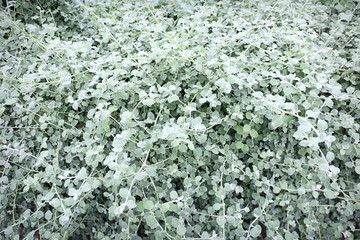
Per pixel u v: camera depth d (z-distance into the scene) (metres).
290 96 1.41
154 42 1.55
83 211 1.26
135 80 1.42
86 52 1.58
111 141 1.42
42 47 1.63
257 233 1.17
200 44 1.64
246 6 2.10
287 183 1.41
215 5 2.05
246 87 1.42
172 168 1.32
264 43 1.59
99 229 1.43
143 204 1.07
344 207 1.29
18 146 1.39
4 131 1.41
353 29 1.72
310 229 1.29
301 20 1.62
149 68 1.45
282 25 1.80
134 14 1.85
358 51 1.60
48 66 1.56
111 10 2.04
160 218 1.28
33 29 1.55
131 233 1.25
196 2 2.08
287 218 1.32
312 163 1.30
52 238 1.25
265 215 1.34
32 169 1.38
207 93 1.33
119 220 1.22
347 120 1.37
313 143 1.03
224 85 1.29
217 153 1.33
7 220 1.44
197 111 1.41
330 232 1.37
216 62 1.45
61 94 1.51
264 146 1.44
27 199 1.42
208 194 1.42
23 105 1.44
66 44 1.55
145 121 1.32
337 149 1.40
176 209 1.16
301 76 1.55
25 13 2.07
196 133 1.30
